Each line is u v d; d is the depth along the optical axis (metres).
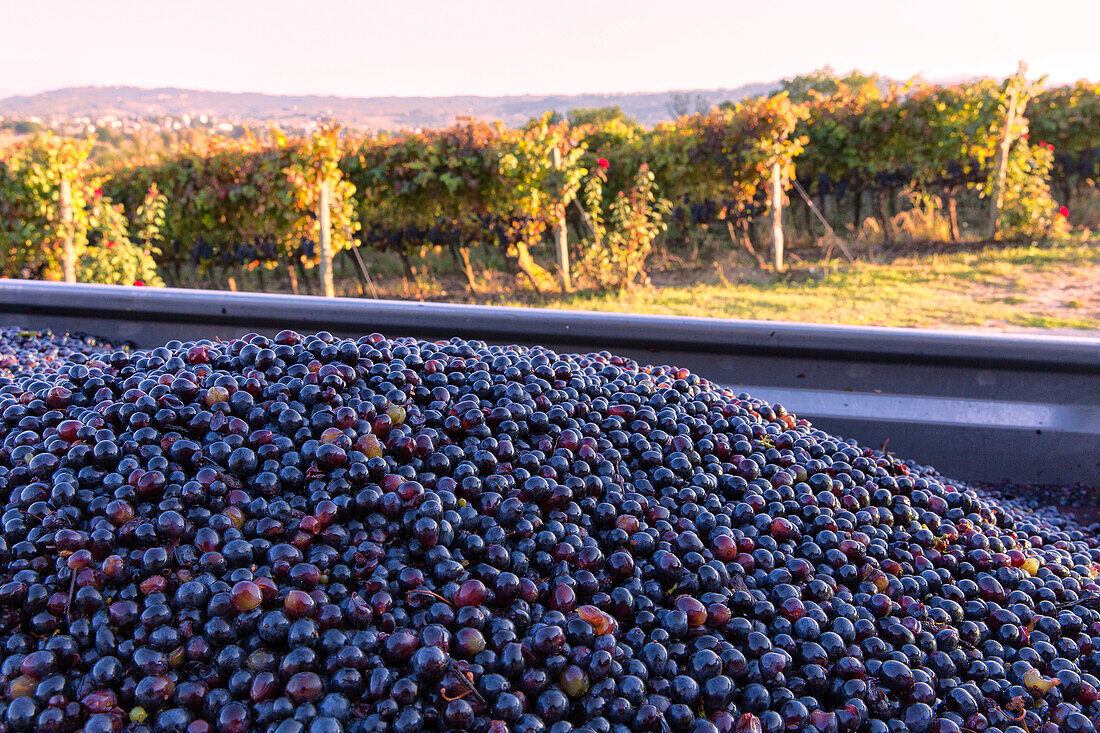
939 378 3.07
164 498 1.48
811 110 13.98
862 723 1.47
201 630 1.34
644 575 1.61
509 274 11.61
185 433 1.64
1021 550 2.10
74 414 1.74
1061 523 2.70
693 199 12.34
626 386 2.20
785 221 14.03
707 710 1.40
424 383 1.96
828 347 3.11
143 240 10.86
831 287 8.86
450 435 1.79
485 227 11.01
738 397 2.52
